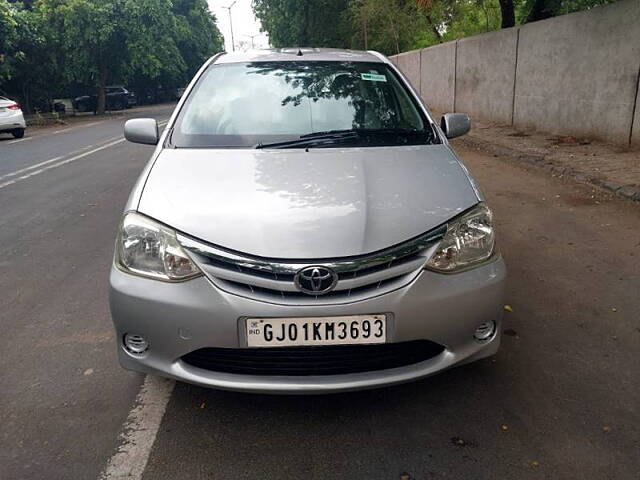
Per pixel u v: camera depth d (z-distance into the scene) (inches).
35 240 210.8
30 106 997.8
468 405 102.0
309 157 113.3
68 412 102.6
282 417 99.5
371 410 101.0
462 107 613.6
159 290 89.5
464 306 91.6
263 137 124.2
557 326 132.3
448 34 943.0
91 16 952.9
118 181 323.0
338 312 86.0
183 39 1396.4
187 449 91.9
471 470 85.9
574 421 97.2
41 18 909.2
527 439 92.7
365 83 141.3
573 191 263.1
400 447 91.3
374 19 903.7
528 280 160.4
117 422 99.3
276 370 90.3
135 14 986.1
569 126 400.5
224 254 87.4
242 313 86.0
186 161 112.4
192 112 131.7
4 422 99.9
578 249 185.6
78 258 188.5
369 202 96.5
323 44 1142.3
